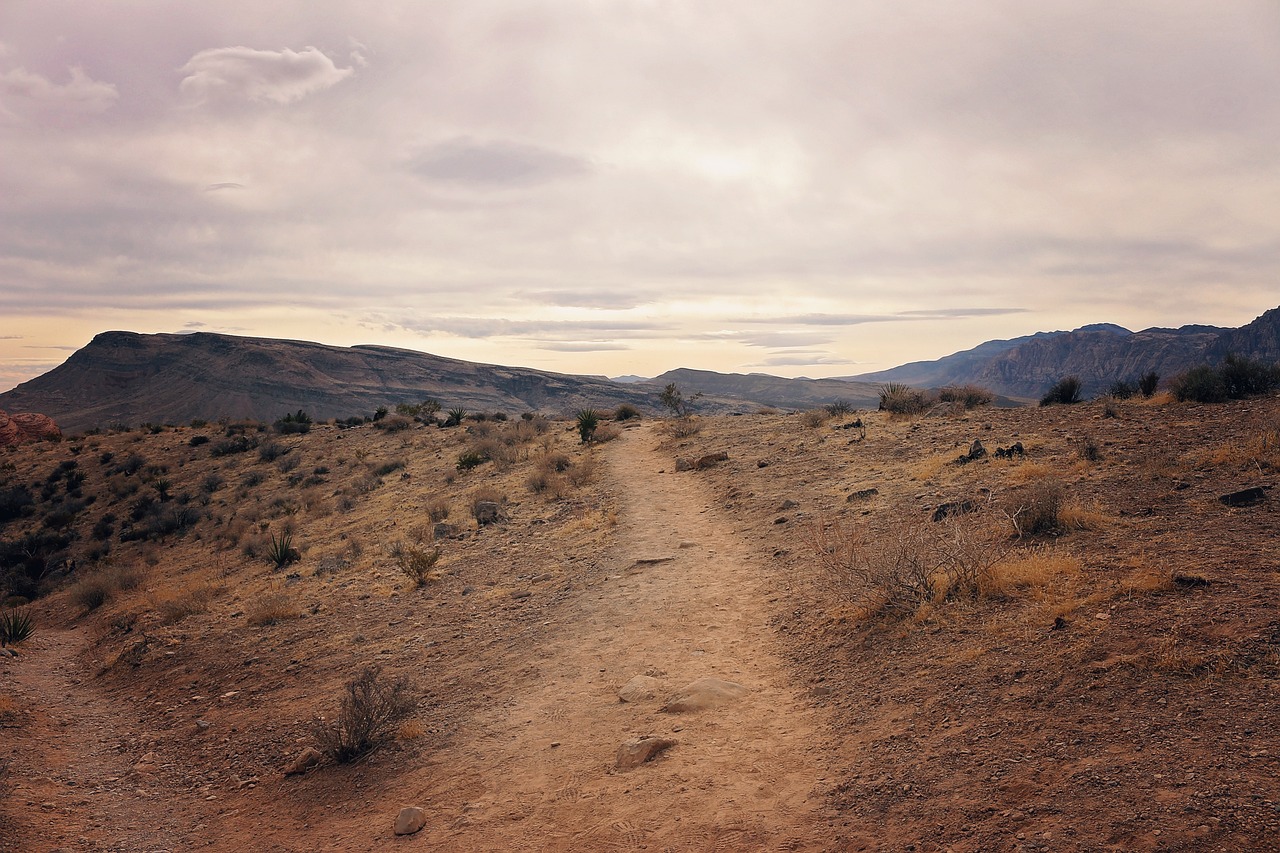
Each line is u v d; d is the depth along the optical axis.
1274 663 5.37
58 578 33.25
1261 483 10.27
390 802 7.16
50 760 10.04
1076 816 4.33
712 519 17.72
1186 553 8.06
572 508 21.56
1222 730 4.78
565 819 6.07
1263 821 3.82
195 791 8.70
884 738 6.16
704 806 5.78
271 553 23.55
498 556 17.86
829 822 5.15
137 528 37.22
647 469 26.61
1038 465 14.23
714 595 12.00
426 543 20.88
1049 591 7.97
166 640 15.73
